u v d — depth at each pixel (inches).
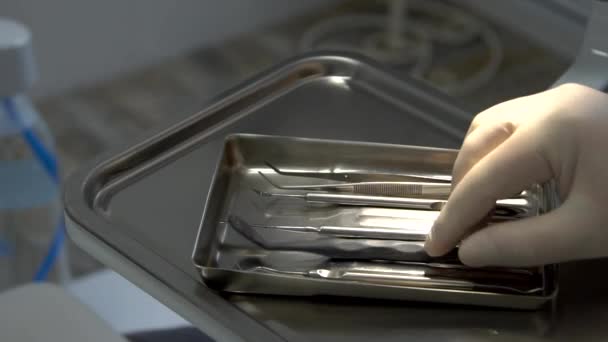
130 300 35.8
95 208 20.6
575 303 18.2
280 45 84.5
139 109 75.9
